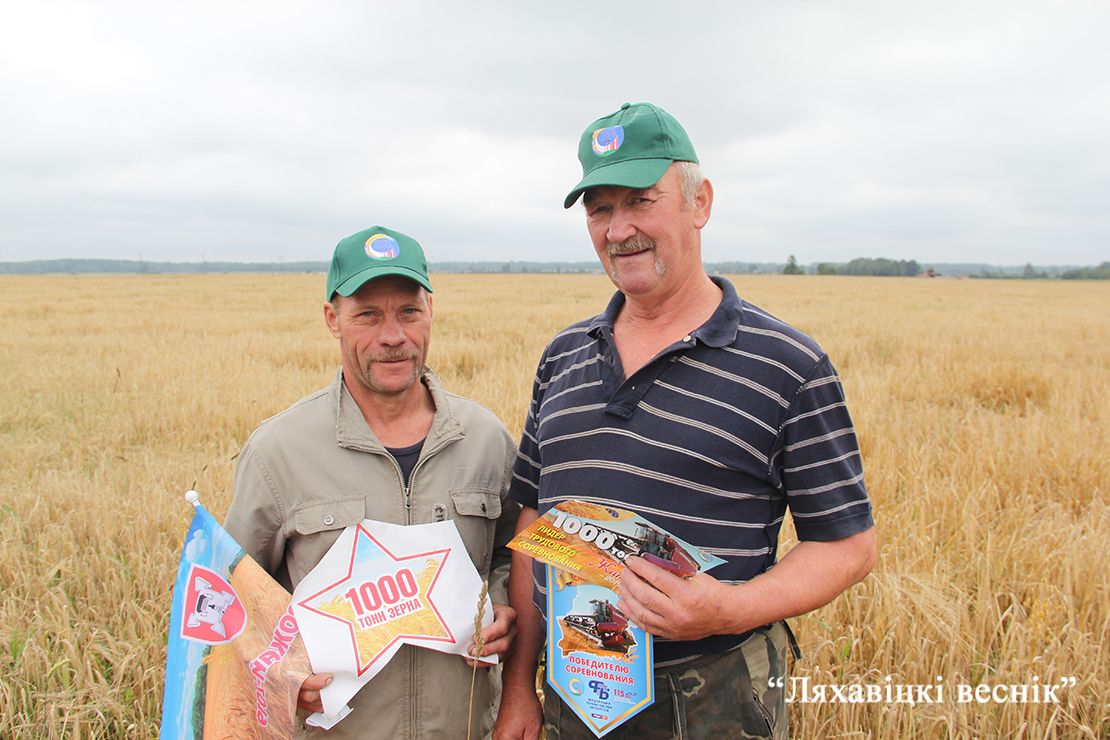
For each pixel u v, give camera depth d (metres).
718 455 1.54
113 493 4.17
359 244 1.71
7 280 65.12
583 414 1.69
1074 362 9.81
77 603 3.01
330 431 1.79
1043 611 2.65
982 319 17.84
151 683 2.55
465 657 1.69
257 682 1.58
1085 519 3.66
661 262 1.63
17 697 2.47
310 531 1.72
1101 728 2.27
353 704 1.66
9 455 5.20
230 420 6.17
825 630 2.70
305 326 16.33
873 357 10.33
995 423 5.47
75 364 9.24
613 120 1.68
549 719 1.79
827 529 1.56
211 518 1.70
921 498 3.87
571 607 1.62
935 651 2.49
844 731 2.31
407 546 1.70
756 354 1.57
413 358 1.77
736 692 1.58
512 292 36.19
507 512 2.05
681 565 1.42
